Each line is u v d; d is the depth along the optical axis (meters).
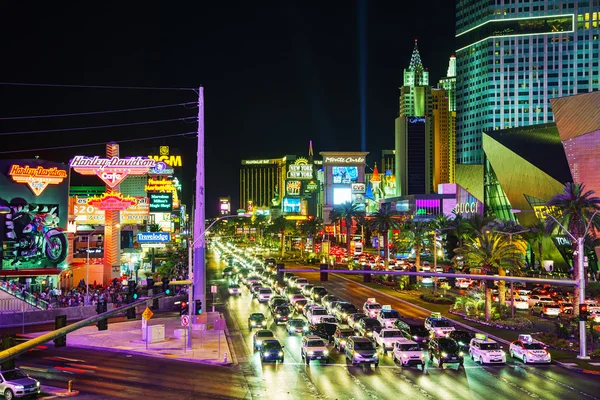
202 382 35.25
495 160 154.38
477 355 41.78
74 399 30.94
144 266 124.44
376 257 143.75
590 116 111.81
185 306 47.16
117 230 90.19
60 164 83.12
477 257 62.06
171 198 109.38
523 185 141.38
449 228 99.00
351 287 94.38
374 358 39.78
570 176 125.88
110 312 22.09
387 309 54.84
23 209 78.69
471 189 177.00
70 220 91.44
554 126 138.50
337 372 38.38
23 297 61.03
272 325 58.97
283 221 183.50
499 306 64.62
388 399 31.12
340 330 47.09
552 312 65.25
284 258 165.75
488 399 31.09
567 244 115.38
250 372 38.41
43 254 80.19
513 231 77.06
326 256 149.25
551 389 33.34
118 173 90.44
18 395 30.70
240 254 194.50
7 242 77.31
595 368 39.12
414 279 60.34
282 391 32.94
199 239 59.31
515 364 41.12
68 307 63.53
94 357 43.88
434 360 41.34
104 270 88.81
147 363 41.53
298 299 67.38
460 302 68.44
